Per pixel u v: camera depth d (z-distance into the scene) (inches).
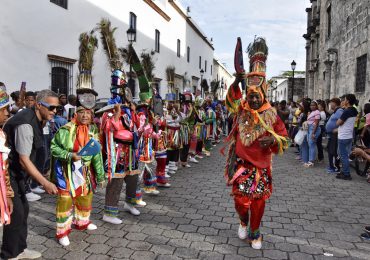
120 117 179.3
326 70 704.4
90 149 151.6
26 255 138.9
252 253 148.0
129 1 644.1
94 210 200.5
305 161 370.6
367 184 280.5
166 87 867.4
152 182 230.2
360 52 527.5
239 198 151.9
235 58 156.5
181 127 311.3
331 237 167.8
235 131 160.2
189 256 144.1
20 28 370.0
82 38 450.3
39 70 401.4
